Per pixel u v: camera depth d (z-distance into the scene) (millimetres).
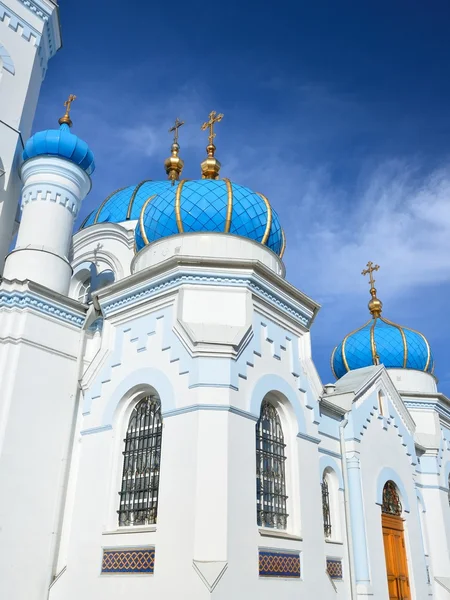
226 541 9914
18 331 12859
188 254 13602
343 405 16141
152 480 11383
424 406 21359
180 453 10781
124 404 12531
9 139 16641
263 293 13070
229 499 10289
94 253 19234
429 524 19188
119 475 11969
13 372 12398
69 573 11438
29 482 11961
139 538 10672
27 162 15734
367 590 13922
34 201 15281
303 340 14250
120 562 10781
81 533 11688
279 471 12398
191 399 11078
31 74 17906
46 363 13055
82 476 12344
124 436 12383
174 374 11648
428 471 19969
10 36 17562
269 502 11828
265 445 12320
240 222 14258
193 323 12062
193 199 14367
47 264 14352
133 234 18953
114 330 13602
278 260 14742
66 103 17453
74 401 13133
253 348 12281
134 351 12797
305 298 14172
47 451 12461
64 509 12203
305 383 13672
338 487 14844
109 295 13820
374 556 14742
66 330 13727
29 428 12289
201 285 12508
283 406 13047
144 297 13125
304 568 11664
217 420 10805
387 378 18328
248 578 10164
